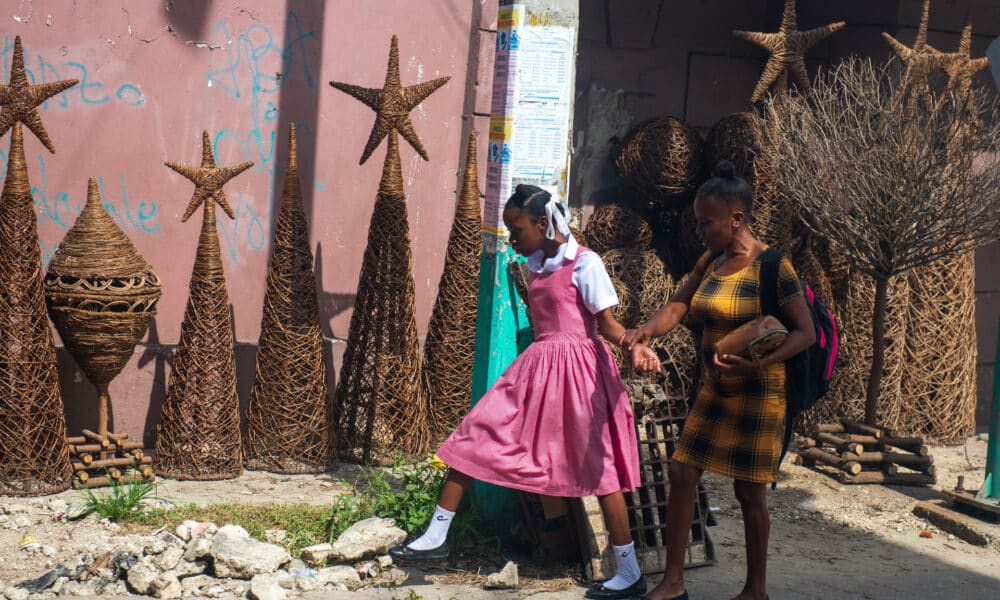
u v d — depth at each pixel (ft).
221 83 20.03
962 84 23.13
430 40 21.95
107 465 17.60
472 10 22.25
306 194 21.11
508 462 13.66
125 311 17.54
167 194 19.80
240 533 14.94
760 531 13.29
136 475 18.20
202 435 18.30
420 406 20.06
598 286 13.57
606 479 13.64
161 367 19.72
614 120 24.84
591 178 24.76
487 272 15.89
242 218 20.53
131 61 19.20
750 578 13.51
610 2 24.35
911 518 18.83
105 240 17.56
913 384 24.43
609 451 13.74
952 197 19.57
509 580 14.25
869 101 20.61
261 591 13.33
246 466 19.20
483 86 22.33
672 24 25.25
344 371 20.07
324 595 13.66
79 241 17.48
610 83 24.70
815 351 12.99
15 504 16.26
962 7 25.52
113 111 19.16
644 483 15.38
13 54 17.56
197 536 14.84
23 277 16.70
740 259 13.05
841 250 20.89
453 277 20.65
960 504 18.71
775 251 12.93
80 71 18.81
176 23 19.49
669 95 25.52
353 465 19.84
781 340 12.35
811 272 23.09
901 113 20.11
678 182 23.27
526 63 15.46
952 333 24.40
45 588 13.42
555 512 14.90
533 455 13.80
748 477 13.00
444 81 19.71
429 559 14.47
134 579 13.57
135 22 19.15
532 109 15.57
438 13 21.94
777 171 21.24
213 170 18.19
